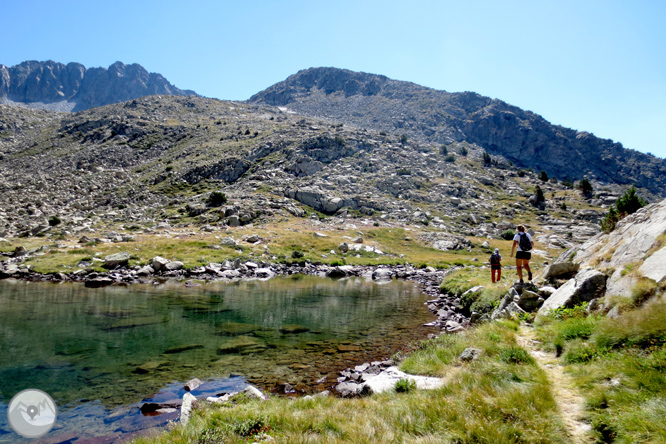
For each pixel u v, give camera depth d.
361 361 16.12
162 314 24.78
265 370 14.92
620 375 7.88
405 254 69.25
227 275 46.59
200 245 57.41
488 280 29.75
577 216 110.88
